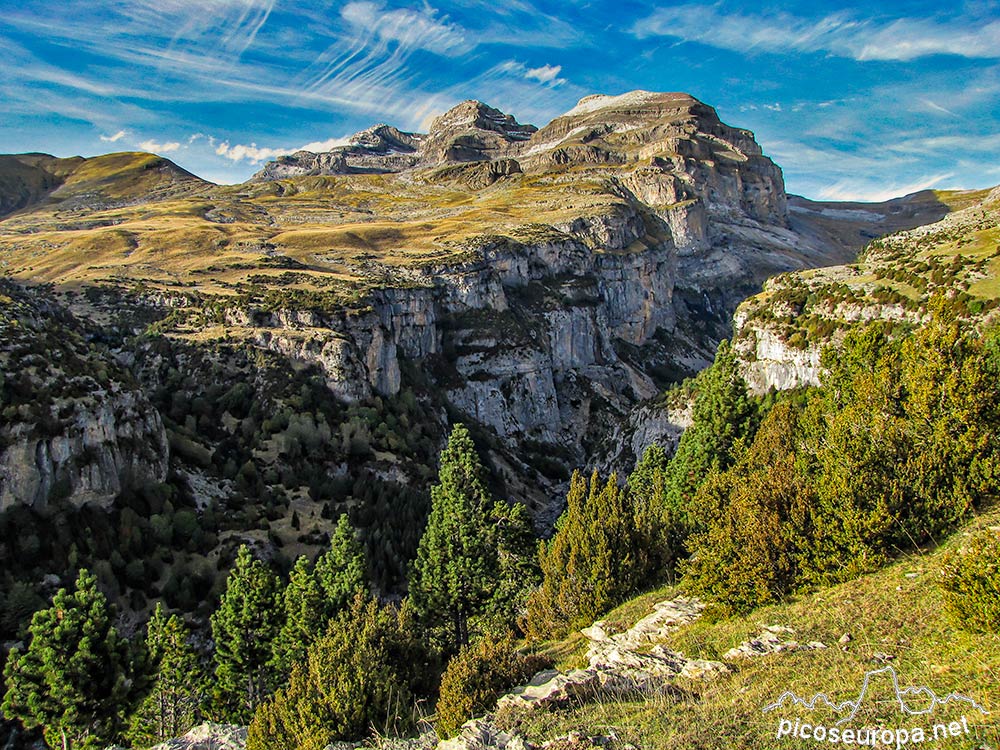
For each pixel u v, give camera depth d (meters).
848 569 25.33
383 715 24.66
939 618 19.48
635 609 32.94
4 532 47.47
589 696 20.62
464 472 46.66
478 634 43.22
